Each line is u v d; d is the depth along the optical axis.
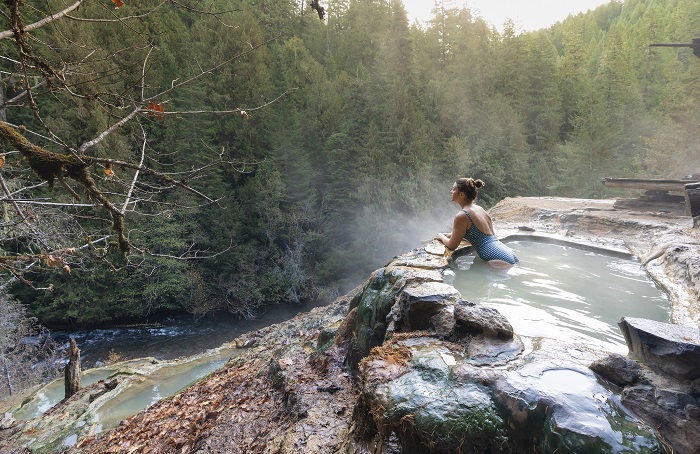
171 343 21.19
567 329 2.83
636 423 1.75
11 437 6.89
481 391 2.06
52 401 9.23
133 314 23.12
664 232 5.49
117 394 7.90
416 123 31.84
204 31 29.66
